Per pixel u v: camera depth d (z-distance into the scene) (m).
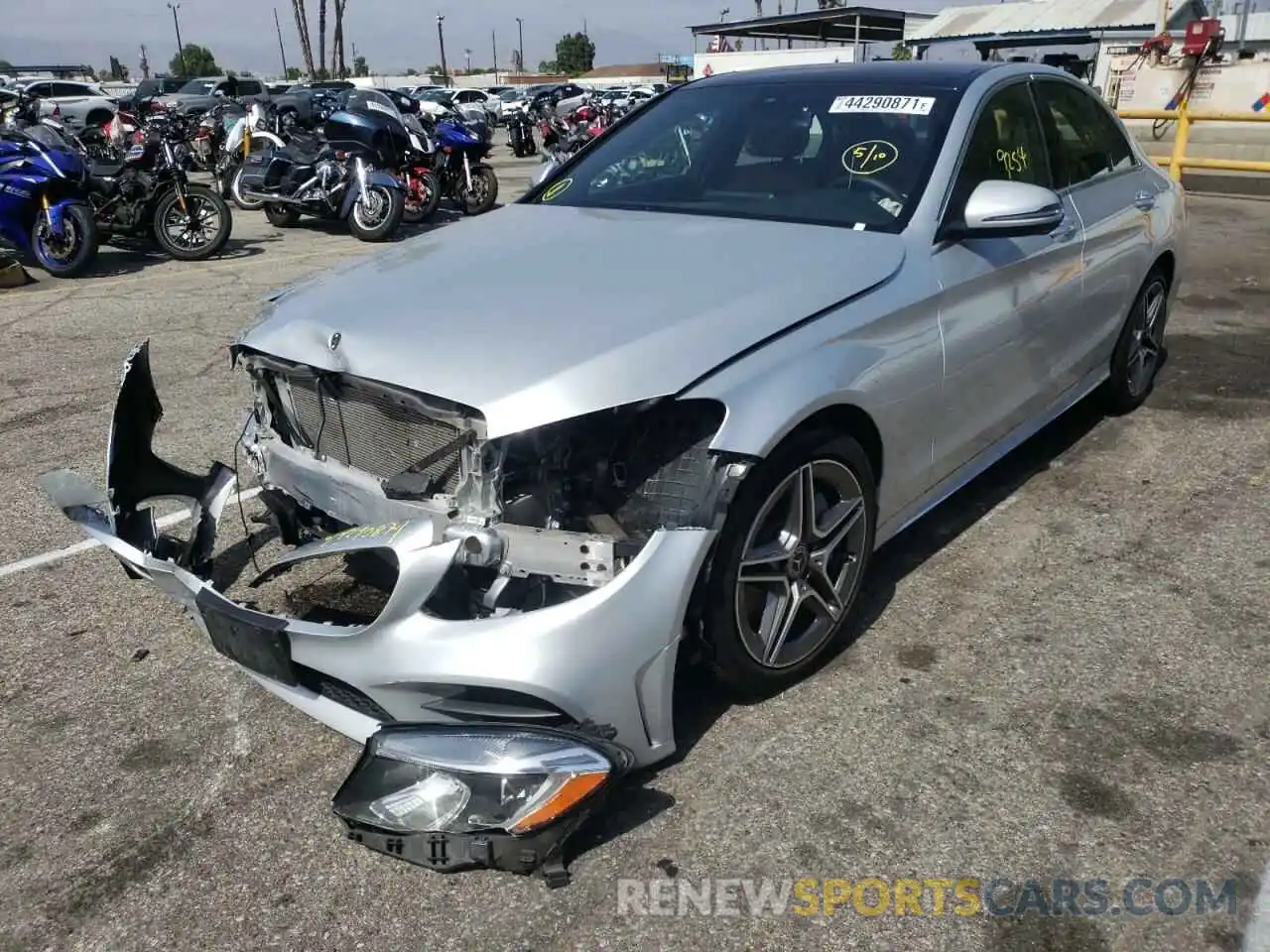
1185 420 5.10
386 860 2.48
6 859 2.51
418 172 12.44
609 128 4.29
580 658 2.29
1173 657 3.17
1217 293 7.66
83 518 2.91
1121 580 3.63
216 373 6.18
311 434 2.86
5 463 4.88
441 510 2.47
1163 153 15.28
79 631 3.47
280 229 12.41
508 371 2.41
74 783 2.76
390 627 2.31
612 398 2.39
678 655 2.72
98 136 14.96
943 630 3.35
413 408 2.47
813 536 2.85
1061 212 3.23
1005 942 2.21
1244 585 3.58
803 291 2.80
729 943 2.22
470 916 2.31
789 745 2.81
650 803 2.61
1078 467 4.58
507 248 3.19
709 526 2.46
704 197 3.59
